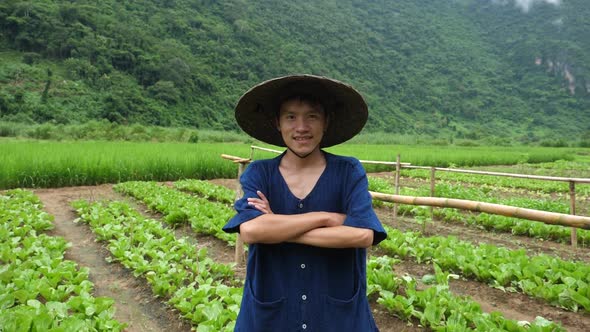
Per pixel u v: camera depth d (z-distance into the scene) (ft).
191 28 362.12
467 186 65.72
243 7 453.58
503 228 33.19
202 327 13.74
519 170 93.66
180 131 141.49
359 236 6.45
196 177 60.64
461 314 14.88
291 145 7.09
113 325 14.19
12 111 182.29
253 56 380.99
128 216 31.55
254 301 6.86
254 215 6.73
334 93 7.34
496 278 20.02
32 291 16.21
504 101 510.17
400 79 492.95
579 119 487.20
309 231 6.60
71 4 275.39
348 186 7.04
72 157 51.52
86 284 17.51
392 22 650.02
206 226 28.94
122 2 355.15
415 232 30.53
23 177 46.93
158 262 20.88
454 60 591.78
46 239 23.94
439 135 367.25
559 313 17.15
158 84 246.27
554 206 40.42
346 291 6.88
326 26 528.63
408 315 16.03
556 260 21.11
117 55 256.32
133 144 84.17
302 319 6.72
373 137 238.68
